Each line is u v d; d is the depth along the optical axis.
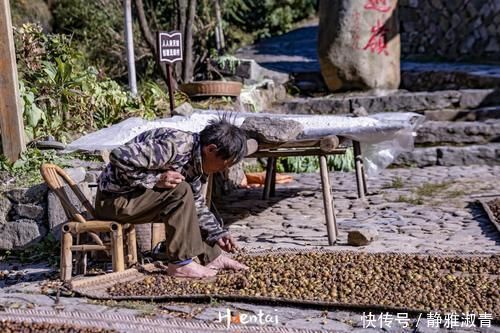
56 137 7.15
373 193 7.86
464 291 4.12
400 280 4.37
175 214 4.32
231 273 4.54
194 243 4.39
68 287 4.24
